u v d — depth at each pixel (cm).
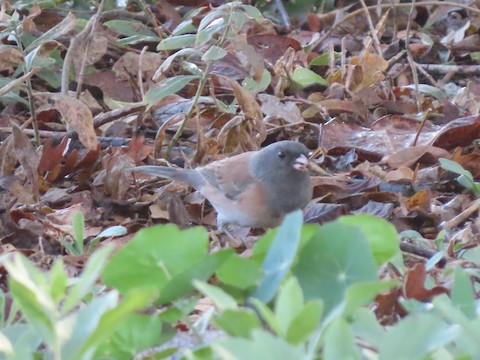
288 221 519
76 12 1377
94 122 1124
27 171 965
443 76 1358
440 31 1548
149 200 990
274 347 413
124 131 1152
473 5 1556
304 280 517
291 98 1211
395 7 1423
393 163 1052
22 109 1223
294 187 871
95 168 1038
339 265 516
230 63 1263
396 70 1362
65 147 1027
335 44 1435
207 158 1058
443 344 452
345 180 1002
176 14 1430
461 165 1049
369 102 1219
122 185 978
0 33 1087
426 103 1251
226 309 465
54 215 913
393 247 541
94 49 1141
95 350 485
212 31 1016
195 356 479
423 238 859
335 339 438
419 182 1027
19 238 877
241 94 1042
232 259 521
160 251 518
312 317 445
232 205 888
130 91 1244
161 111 1185
